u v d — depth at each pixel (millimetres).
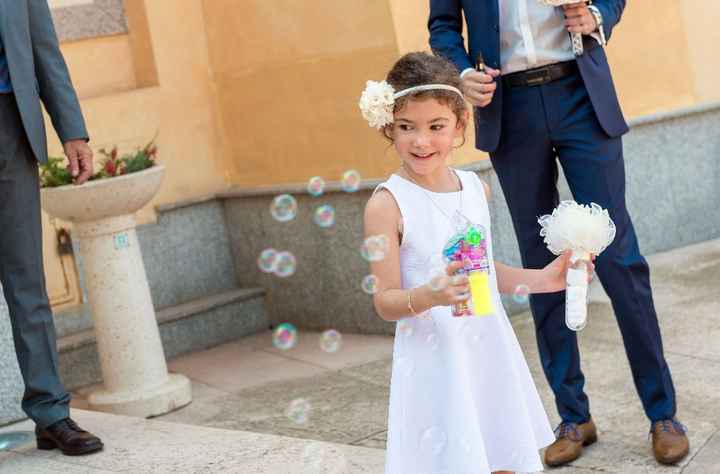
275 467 3619
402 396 2760
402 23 5824
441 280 2559
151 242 6711
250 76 6750
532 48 3777
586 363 5070
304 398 5246
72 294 6406
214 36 6941
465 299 2553
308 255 6543
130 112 6703
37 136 3828
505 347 2809
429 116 2723
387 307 2674
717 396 4402
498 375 2805
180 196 6883
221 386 5691
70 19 6680
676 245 7102
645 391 3865
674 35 7070
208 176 7000
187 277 6852
